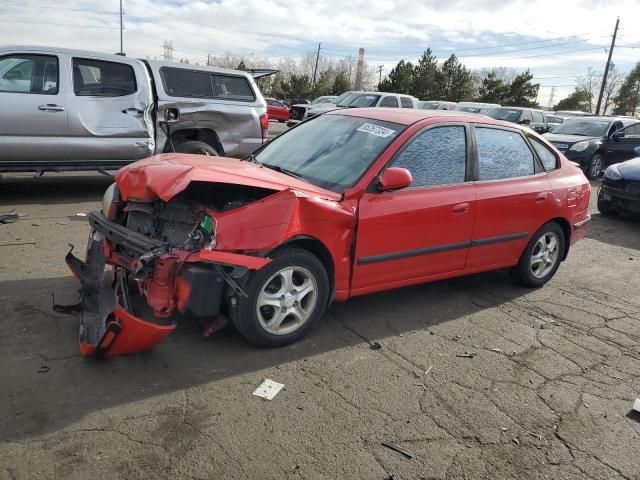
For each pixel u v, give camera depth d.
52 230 6.03
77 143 7.16
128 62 7.58
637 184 8.95
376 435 2.91
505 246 4.98
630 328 4.68
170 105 7.80
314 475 2.56
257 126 8.55
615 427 3.19
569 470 2.79
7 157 6.76
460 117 4.70
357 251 3.90
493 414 3.21
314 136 4.70
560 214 5.36
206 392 3.14
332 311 4.48
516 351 4.07
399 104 17.30
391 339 4.07
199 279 3.21
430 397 3.33
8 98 6.64
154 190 3.30
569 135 15.38
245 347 3.69
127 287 3.82
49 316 3.88
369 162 4.06
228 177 3.44
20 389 3.01
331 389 3.30
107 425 2.78
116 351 3.22
